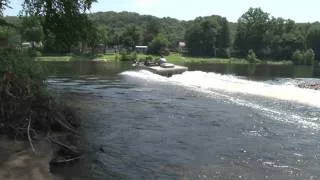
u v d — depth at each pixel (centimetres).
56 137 2002
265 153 1983
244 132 2394
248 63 13862
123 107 3178
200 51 16300
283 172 1727
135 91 4188
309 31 15462
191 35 16425
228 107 3206
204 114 2919
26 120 1989
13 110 1991
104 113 2909
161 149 2034
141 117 2794
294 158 1912
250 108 3153
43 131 2055
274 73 8400
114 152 1966
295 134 2353
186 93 4038
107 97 3722
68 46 4272
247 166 1797
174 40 18588
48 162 1689
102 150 1981
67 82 5000
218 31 16450
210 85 4712
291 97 3666
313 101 3456
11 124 1948
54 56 11431
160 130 2425
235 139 2236
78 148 1992
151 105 3291
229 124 2600
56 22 4081
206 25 16288
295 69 10300
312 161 1872
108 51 14900
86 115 2812
